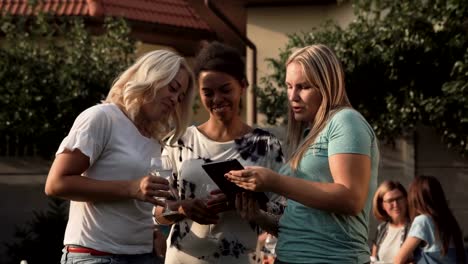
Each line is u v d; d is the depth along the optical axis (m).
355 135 4.19
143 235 4.52
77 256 4.44
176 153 5.30
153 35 18.23
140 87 4.50
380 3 12.03
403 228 8.58
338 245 4.22
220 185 4.57
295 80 4.38
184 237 5.23
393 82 11.88
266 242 8.41
